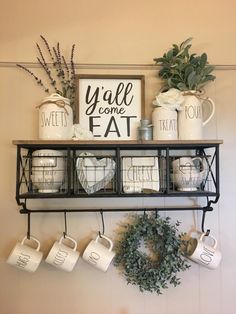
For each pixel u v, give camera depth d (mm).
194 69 1137
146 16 1253
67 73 1214
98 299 1178
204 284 1209
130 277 1167
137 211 1203
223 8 1264
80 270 1181
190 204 1224
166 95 1100
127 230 1187
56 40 1226
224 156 1238
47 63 1216
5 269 1163
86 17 1240
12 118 1195
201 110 1125
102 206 1199
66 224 1187
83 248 1184
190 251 1168
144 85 1213
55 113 1052
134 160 1102
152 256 1191
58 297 1169
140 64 1235
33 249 1115
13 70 1209
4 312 1152
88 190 1040
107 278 1185
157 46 1246
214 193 1062
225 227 1226
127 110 1203
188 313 1197
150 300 1190
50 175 1035
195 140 1054
